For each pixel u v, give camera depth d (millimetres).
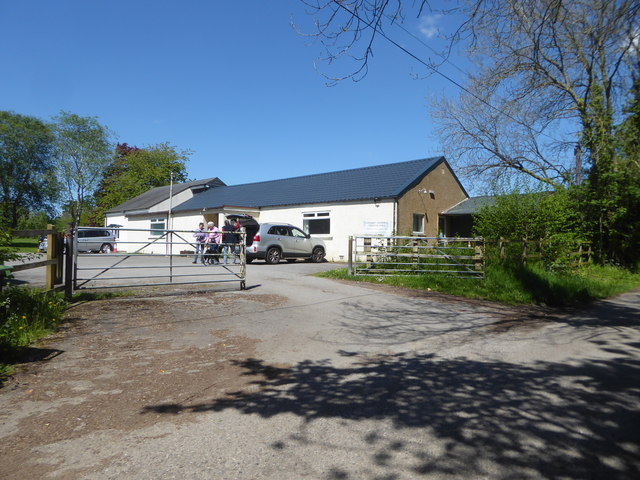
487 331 7012
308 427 3396
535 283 11031
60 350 5254
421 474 2758
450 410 3760
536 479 2717
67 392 4016
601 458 2980
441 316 8148
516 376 4711
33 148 40875
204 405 3803
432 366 5059
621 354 5652
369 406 3828
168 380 4398
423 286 11680
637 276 15797
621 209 15945
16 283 9836
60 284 7953
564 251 14312
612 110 15039
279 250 17641
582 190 16906
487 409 3789
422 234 19750
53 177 42219
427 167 21109
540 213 13805
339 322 7336
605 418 3625
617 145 15211
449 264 12547
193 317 7191
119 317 6996
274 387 4273
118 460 2848
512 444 3160
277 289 10352
